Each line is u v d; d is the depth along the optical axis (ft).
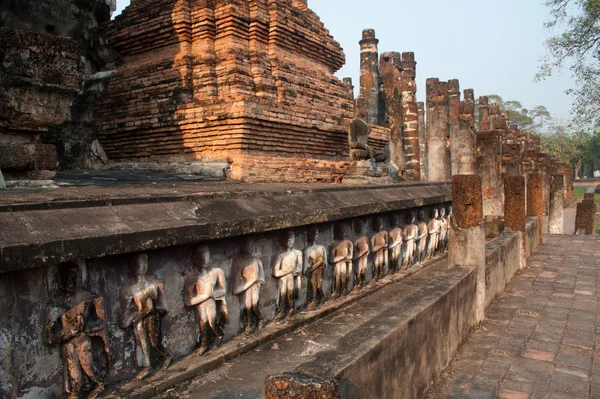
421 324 15.21
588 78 67.87
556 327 22.59
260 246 18.40
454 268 21.74
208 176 29.43
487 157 37.91
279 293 19.39
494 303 26.45
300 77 34.81
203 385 13.89
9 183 16.70
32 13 33.32
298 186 24.84
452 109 75.46
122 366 13.43
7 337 10.98
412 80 62.28
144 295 13.74
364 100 34.55
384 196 27.43
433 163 67.82
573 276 33.14
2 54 15.51
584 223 61.72
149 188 19.30
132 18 34.12
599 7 62.80
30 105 16.66
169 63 32.22
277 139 31.86
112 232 12.21
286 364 15.49
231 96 29.40
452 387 16.49
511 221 35.76
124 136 34.47
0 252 9.93
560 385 16.75
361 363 11.02
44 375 11.72
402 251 30.12
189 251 15.51
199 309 15.65
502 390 16.33
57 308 11.88
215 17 31.68
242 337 17.17
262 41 32.81
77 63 17.43
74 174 27.35
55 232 11.25
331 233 22.91
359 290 24.54
